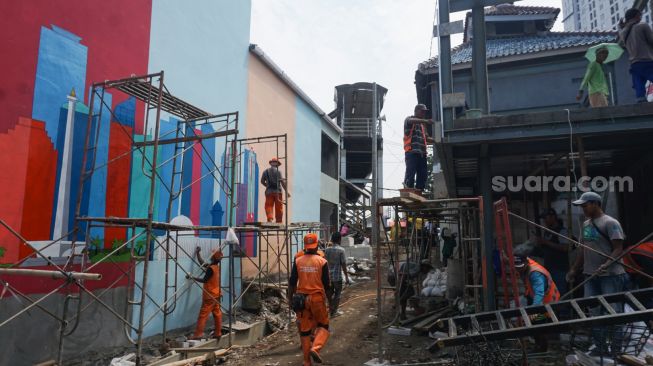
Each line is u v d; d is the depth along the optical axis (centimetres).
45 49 573
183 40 834
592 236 506
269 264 1178
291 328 838
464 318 439
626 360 422
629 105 545
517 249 676
